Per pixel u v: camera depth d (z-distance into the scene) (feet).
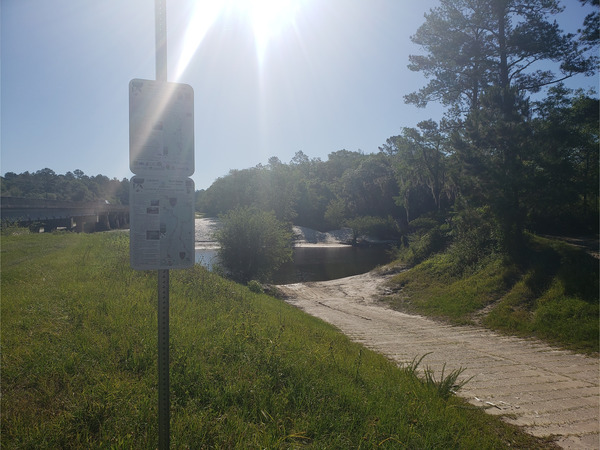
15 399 12.43
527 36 78.23
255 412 13.04
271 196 242.99
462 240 73.41
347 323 49.78
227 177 272.92
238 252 83.92
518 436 17.25
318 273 118.52
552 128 59.47
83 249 64.80
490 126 62.28
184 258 9.21
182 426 11.25
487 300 54.65
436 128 101.96
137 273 39.60
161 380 9.11
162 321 9.15
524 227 63.26
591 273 48.01
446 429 14.83
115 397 12.37
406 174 136.36
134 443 10.52
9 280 33.63
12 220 128.26
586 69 77.92
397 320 53.83
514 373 28.12
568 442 17.13
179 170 9.25
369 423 13.71
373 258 156.46
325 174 368.48
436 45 89.30
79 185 389.39
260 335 21.79
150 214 9.03
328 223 256.93
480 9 83.61
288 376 16.31
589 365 30.89
